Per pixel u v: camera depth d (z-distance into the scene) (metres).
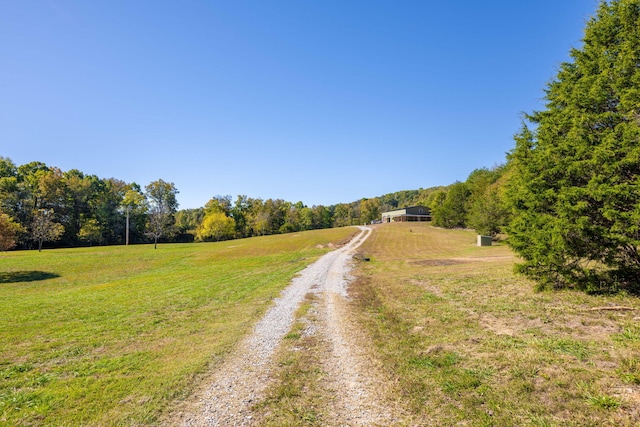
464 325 8.05
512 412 4.27
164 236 72.50
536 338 6.61
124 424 4.55
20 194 54.41
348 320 9.77
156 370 6.42
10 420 4.71
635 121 7.86
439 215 61.62
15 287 22.61
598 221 8.47
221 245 48.59
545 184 9.34
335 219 119.00
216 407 4.93
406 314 9.75
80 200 64.31
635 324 6.56
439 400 4.79
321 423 4.41
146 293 15.91
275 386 5.56
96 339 8.74
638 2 8.48
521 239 10.26
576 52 9.92
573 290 9.50
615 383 4.57
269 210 88.25
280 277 19.33
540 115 10.55
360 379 5.71
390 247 37.62
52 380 6.13
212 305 12.64
